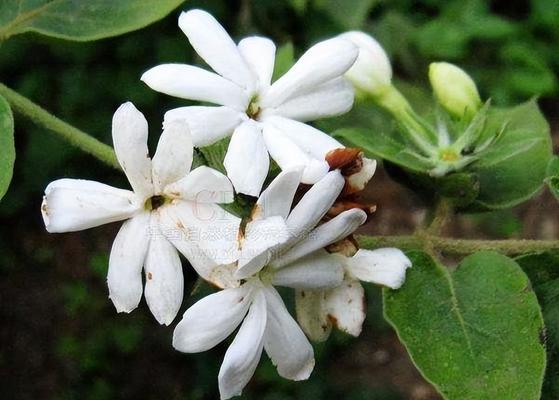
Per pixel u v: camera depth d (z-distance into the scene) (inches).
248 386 24.9
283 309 8.8
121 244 8.5
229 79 9.0
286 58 10.5
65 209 8.4
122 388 25.9
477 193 10.2
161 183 8.5
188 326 8.5
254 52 9.3
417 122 10.5
